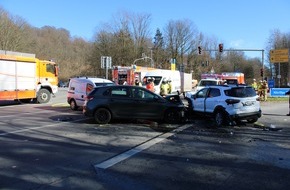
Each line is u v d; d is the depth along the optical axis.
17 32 74.69
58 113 19.00
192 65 108.25
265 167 7.84
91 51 93.75
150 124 14.66
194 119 16.33
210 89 15.38
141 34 94.31
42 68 26.83
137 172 7.37
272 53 43.94
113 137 11.51
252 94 14.59
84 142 10.63
